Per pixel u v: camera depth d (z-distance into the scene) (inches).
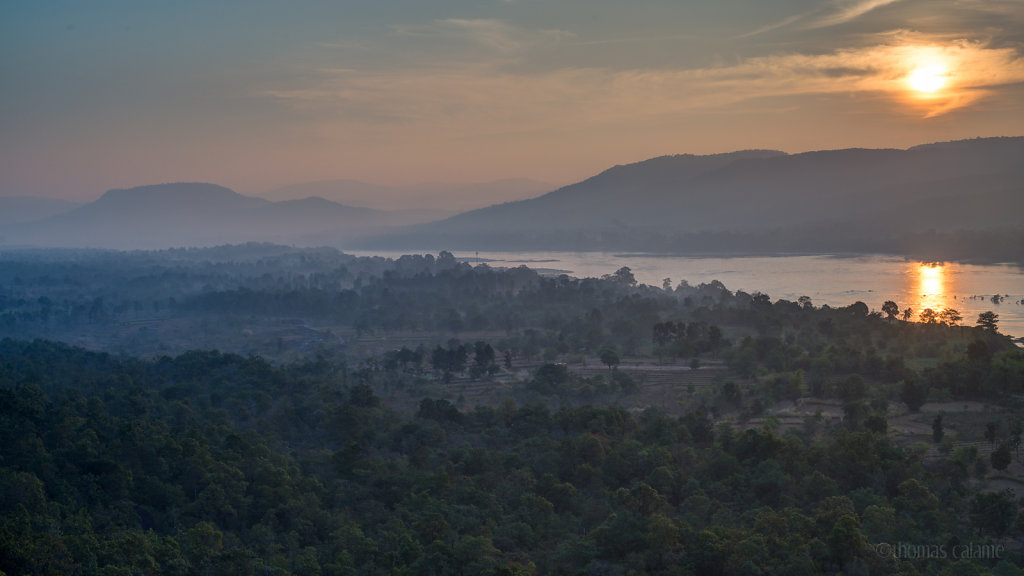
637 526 4087.1
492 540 4252.0
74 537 3838.6
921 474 4783.5
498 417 6555.1
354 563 4050.2
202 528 4200.3
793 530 4040.4
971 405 6761.8
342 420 6289.4
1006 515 4143.7
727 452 5315.0
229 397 7121.1
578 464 5241.1
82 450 4953.3
